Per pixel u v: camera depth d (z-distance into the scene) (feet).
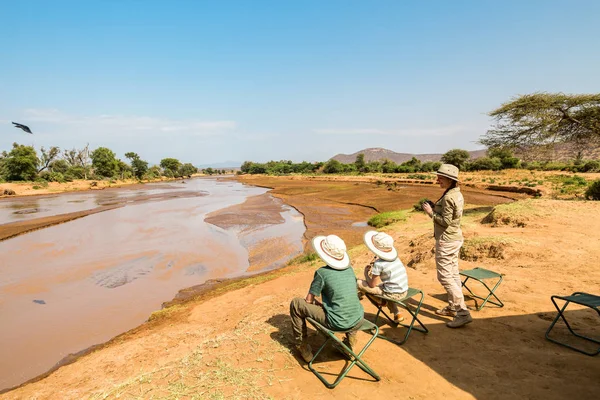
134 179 356.18
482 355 12.75
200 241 69.77
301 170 461.78
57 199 169.78
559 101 57.21
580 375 11.10
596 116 56.44
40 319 33.73
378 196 137.28
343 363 12.63
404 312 17.13
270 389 11.10
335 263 11.64
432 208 15.21
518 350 12.96
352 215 100.37
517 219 38.78
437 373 11.72
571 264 23.77
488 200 102.83
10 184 218.79
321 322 11.78
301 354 12.66
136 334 27.94
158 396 11.19
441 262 15.11
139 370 18.31
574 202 44.01
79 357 26.12
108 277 47.11
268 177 419.74
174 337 23.48
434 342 13.88
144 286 43.50
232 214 108.06
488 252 28.22
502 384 10.91
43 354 27.04
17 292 41.50
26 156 245.04
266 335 15.10
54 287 43.21
